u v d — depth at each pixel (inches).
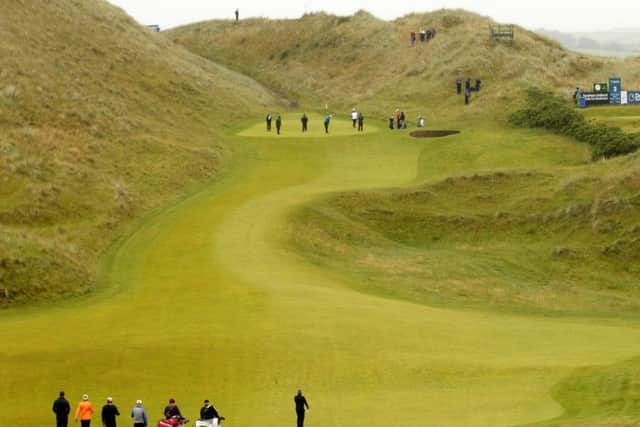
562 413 1294.3
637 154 3193.9
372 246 2748.5
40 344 1651.1
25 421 1331.2
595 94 4131.4
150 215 2898.6
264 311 1827.0
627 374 1449.3
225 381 1486.2
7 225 2615.7
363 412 1334.9
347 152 3683.6
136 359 1565.0
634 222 2785.4
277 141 3863.2
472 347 1694.1
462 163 3449.8
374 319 1824.6
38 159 3056.1
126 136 3582.7
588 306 2365.9
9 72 3786.9
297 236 2647.6
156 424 1302.9
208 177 3344.0
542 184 3088.1
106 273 2381.9
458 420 1275.8
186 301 1962.4
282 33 6338.6
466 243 2847.0
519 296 2400.3
